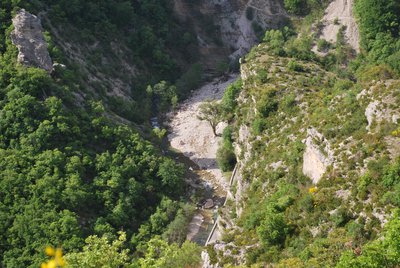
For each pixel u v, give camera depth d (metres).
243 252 73.81
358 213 67.88
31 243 99.88
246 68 129.75
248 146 107.69
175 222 112.12
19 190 106.81
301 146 90.25
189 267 84.06
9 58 125.88
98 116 128.75
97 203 113.00
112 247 73.75
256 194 92.88
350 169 74.81
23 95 119.69
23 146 114.62
